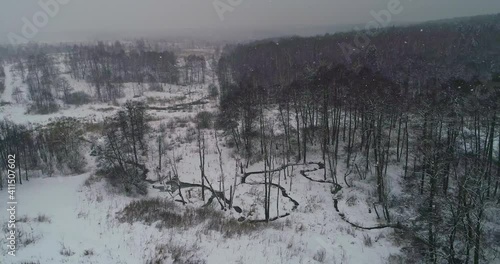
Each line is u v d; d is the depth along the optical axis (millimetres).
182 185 47094
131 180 43844
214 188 46094
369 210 39750
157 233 29203
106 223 30547
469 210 26234
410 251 31750
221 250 27641
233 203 41875
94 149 54281
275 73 89750
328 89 54156
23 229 28031
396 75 71188
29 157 48938
